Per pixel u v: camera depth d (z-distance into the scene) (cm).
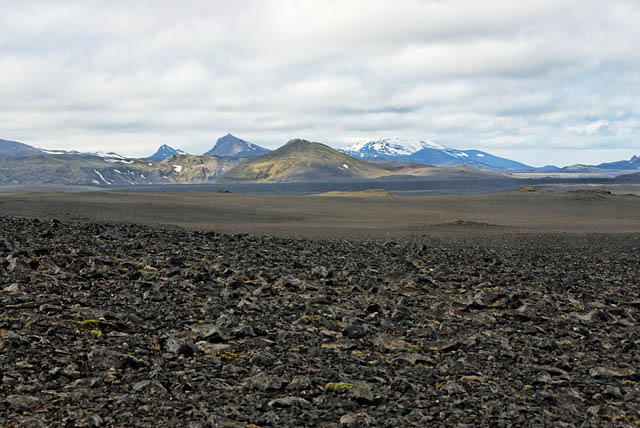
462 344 1069
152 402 718
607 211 9069
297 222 5900
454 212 8550
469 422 710
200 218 5603
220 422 655
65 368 804
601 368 949
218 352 942
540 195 12006
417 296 1573
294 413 717
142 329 1043
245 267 1805
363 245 2973
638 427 729
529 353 1027
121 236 2497
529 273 2081
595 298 1645
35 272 1398
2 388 724
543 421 723
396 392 810
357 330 1105
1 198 6325
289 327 1145
